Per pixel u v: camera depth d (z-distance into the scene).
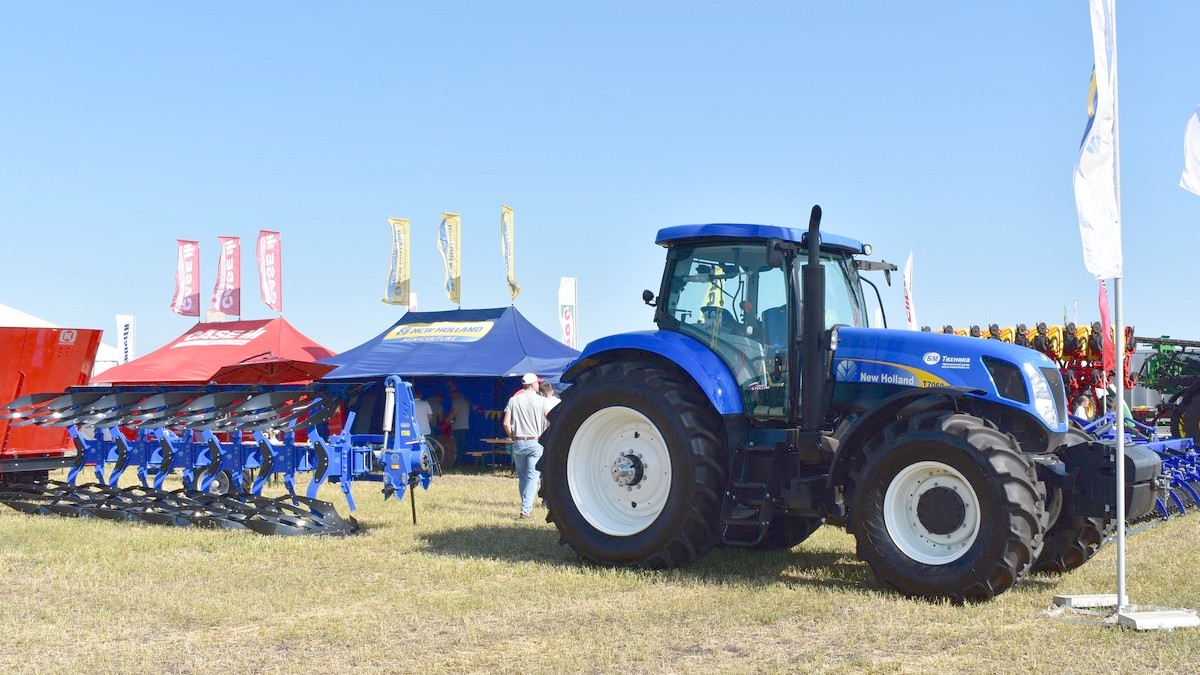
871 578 7.22
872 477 6.67
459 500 12.42
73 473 11.06
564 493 7.87
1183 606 6.11
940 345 6.98
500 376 17.30
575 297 20.97
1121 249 6.00
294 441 9.70
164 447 10.37
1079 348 15.01
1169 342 16.69
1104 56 5.94
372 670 4.89
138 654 5.14
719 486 7.28
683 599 6.42
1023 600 6.39
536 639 5.46
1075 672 4.82
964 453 6.31
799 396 7.25
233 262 25.25
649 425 7.66
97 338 12.34
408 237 22.52
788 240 7.43
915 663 5.00
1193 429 14.02
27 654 5.14
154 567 7.48
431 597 6.48
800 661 5.06
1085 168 5.94
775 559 8.07
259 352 20.67
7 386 11.88
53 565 7.53
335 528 9.18
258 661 5.06
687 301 7.88
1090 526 7.28
